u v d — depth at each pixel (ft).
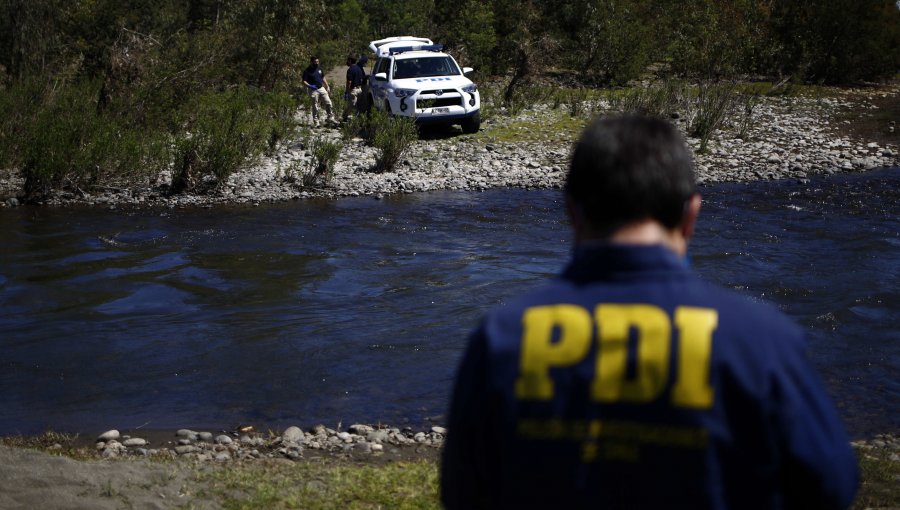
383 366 23.34
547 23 96.53
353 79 69.72
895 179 48.88
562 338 5.38
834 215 40.42
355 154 57.67
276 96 70.38
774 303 28.09
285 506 14.69
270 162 55.11
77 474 15.58
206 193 47.55
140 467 16.16
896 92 86.74
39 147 45.78
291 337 25.54
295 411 20.65
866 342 24.64
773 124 66.44
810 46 91.56
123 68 60.23
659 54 96.99
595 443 5.20
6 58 73.77
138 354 24.32
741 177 49.98
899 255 33.45
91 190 47.83
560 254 34.81
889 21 95.76
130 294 29.84
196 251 35.55
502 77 94.84
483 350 5.55
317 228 39.58
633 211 5.59
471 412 5.52
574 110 69.97
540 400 5.31
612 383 5.23
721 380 5.16
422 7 111.55
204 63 64.85
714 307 5.34
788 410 5.09
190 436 19.06
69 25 79.00
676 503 5.08
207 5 97.55
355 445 18.51
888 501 14.76
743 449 5.11
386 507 14.66
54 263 33.65
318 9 85.92
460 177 51.34
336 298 29.35
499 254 34.91
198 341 25.30
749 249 34.60
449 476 5.64
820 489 5.12
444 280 31.30
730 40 89.45
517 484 5.30
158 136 54.65
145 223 40.65
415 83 61.93
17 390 21.94
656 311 5.33
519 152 57.88
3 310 28.14
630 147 5.65
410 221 40.98
